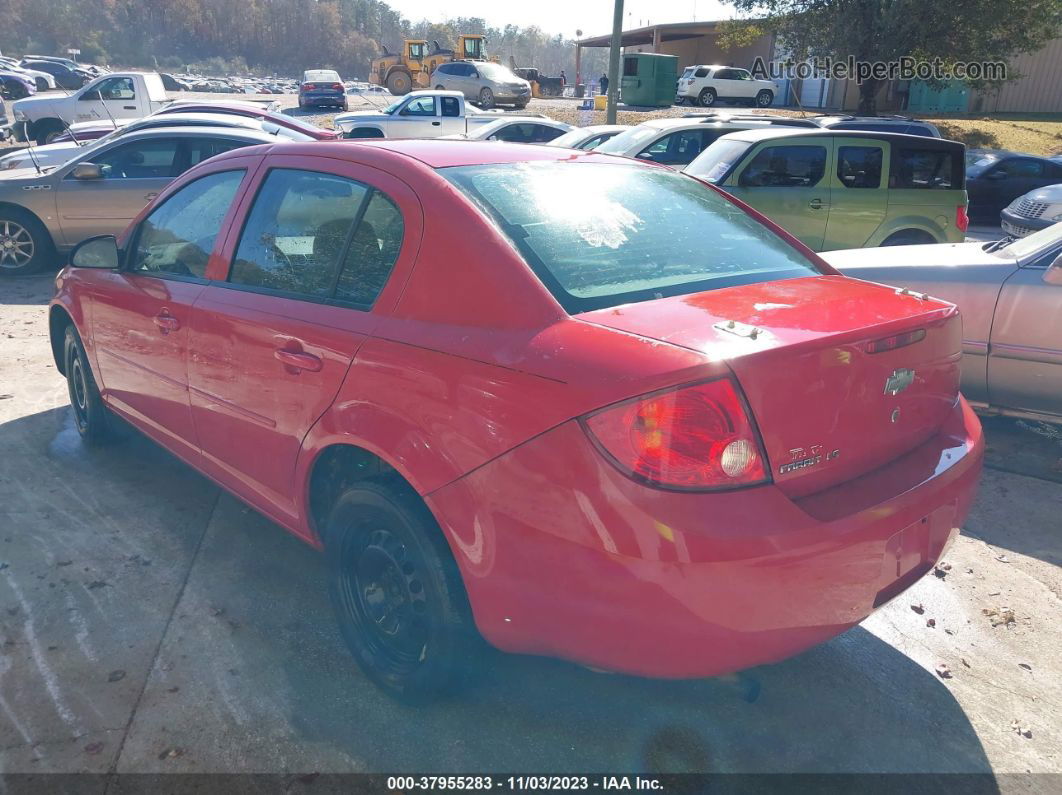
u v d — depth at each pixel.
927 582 3.52
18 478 4.18
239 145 9.32
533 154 3.09
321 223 2.89
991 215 16.27
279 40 169.12
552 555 2.06
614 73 15.23
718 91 35.66
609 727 2.59
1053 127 31.41
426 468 2.29
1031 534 3.96
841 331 2.18
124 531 3.69
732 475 1.95
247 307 3.01
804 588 2.00
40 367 5.96
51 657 2.83
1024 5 26.08
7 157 11.04
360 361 2.51
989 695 2.81
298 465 2.81
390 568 2.61
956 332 2.64
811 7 28.98
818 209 8.55
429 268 2.46
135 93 19.25
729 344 2.02
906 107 36.81
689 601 1.93
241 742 2.47
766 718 2.65
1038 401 4.89
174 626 3.02
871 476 2.30
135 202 9.16
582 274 2.39
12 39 129.62
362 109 35.06
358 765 2.41
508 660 2.88
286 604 3.18
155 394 3.68
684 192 3.21
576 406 2.00
